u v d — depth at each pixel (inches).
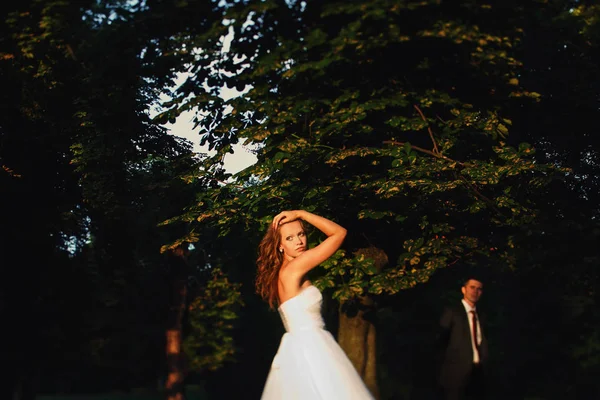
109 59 492.7
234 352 1525.6
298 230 233.3
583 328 732.7
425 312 914.1
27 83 609.3
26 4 523.2
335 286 453.1
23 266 852.6
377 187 457.1
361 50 415.8
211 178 520.1
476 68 461.4
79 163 673.6
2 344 978.1
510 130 546.6
